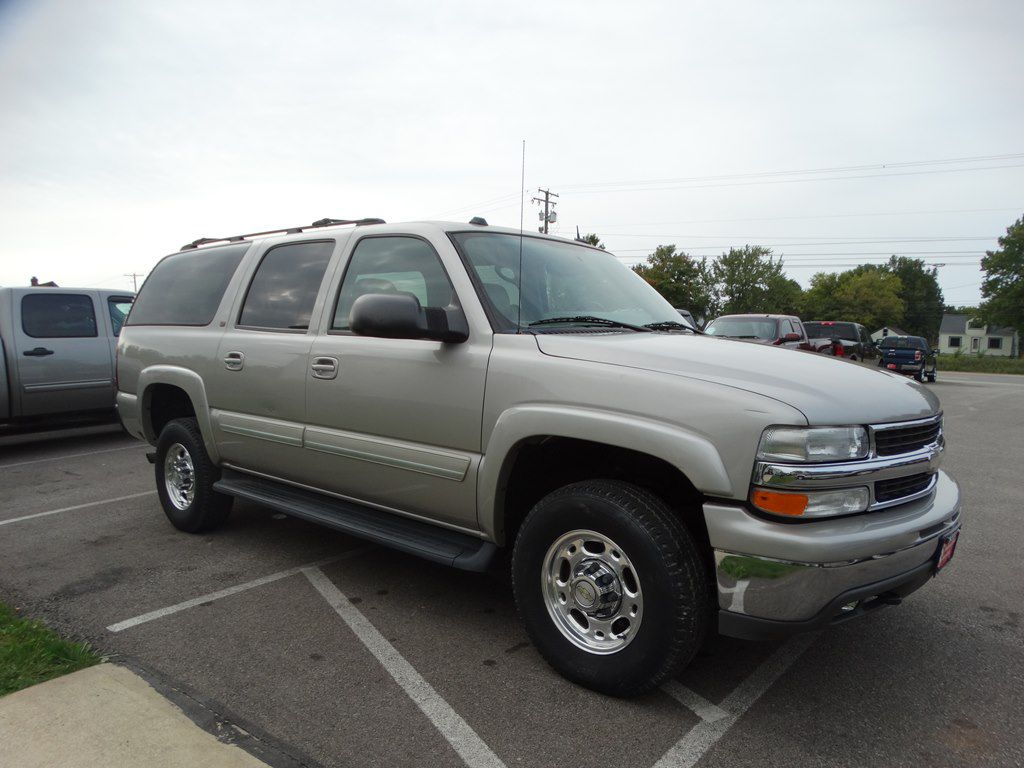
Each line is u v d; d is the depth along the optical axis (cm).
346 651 309
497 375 290
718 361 265
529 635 288
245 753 231
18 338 783
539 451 301
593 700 269
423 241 338
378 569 413
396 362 325
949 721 258
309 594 374
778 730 250
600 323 334
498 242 349
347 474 354
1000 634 333
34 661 287
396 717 256
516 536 307
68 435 959
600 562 266
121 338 524
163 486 490
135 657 301
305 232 413
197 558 431
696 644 251
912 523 248
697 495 271
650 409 248
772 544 225
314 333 373
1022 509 570
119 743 233
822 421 232
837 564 226
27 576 400
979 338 8912
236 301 431
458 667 295
